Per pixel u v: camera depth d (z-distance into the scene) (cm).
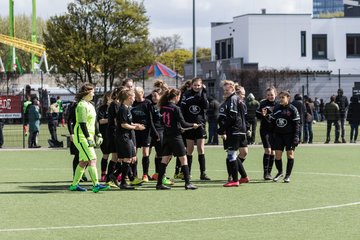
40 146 3225
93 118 1648
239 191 1645
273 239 1084
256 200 1493
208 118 3238
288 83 5894
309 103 3359
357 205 1417
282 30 6725
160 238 1094
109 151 1761
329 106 3350
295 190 1658
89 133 1634
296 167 2239
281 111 1812
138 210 1369
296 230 1154
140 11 5853
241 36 6806
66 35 5788
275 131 1833
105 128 1845
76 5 5778
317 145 3231
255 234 1122
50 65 7169
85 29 5812
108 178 1736
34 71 8356
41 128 5034
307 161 2453
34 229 1175
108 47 5800
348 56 6906
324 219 1255
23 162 2494
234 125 1727
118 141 1691
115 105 1753
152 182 1859
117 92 1762
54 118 3228
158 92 1842
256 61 6700
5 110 3278
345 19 6888
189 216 1294
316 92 6028
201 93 1858
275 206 1409
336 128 3366
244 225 1200
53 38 5825
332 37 6888
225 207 1398
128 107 1689
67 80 6019
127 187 1702
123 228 1179
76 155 1789
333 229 1161
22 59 10700
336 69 6881
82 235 1122
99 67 5925
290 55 6744
